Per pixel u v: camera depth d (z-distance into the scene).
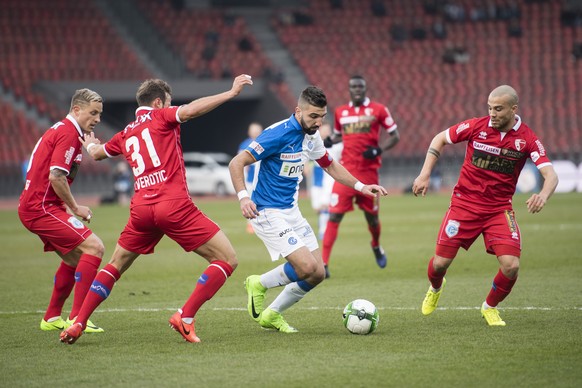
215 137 148.25
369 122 43.34
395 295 34.75
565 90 152.25
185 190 25.20
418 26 161.38
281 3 164.25
